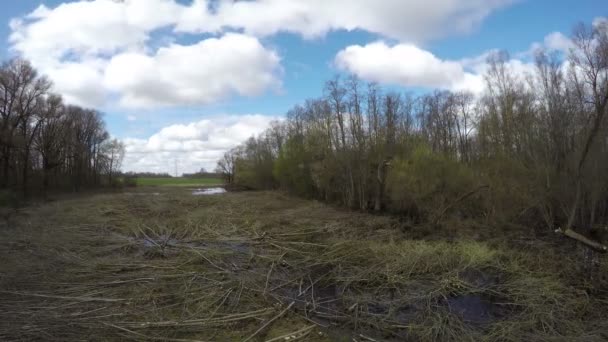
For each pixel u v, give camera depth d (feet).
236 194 199.11
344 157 121.80
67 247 65.26
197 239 75.61
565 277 47.85
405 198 94.43
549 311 37.81
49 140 182.70
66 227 84.89
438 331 34.35
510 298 42.70
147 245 70.28
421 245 62.44
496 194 81.05
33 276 48.06
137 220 100.27
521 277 48.37
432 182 89.25
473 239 68.23
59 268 51.98
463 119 142.41
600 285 44.88
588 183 62.90
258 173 224.12
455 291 44.83
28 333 32.04
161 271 52.11
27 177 168.76
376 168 112.06
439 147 132.87
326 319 37.37
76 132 225.97
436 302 41.50
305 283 48.67
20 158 168.14
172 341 31.50
